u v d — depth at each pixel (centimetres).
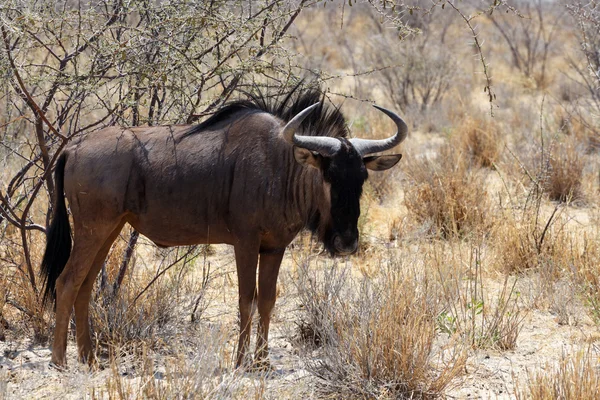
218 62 2208
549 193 3578
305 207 1884
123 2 2123
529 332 2212
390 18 2125
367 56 7062
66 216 2002
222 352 1775
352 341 1814
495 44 9019
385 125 4841
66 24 2148
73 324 2205
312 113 1950
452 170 3525
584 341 2114
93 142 1942
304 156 1778
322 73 2312
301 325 2148
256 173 1861
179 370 1733
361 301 1959
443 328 2130
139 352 2047
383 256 2889
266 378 1848
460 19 8706
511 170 3875
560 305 2317
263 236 1909
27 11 2023
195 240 1961
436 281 2311
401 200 3659
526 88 6812
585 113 4878
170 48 2048
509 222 2886
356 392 1775
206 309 2428
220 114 1970
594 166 3975
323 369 1841
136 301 2233
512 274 2688
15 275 2334
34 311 2200
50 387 1827
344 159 1783
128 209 1923
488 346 2088
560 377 1722
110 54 2084
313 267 2764
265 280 1959
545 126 4709
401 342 1777
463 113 5081
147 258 2789
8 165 2820
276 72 2355
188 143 1922
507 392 1802
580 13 3316
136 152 1916
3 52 2069
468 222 3112
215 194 1888
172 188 1895
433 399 1770
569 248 2750
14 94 2311
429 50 6184
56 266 2005
